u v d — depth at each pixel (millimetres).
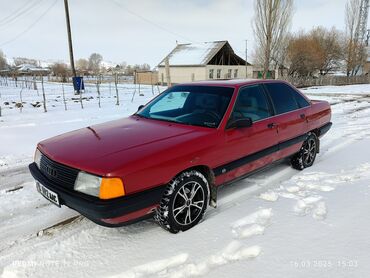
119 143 3061
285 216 3301
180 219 3031
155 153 2828
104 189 2559
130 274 2475
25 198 3957
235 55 41781
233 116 3592
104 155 2812
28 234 3105
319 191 3945
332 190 3955
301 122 4645
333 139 6859
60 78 48250
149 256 2686
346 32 41562
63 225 3270
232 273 2449
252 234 2971
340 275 2379
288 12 26328
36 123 8898
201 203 3184
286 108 4488
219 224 3168
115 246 2850
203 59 38969
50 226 3256
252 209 3484
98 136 3320
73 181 2754
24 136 7387
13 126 8492
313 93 19812
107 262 2631
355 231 2965
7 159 5672
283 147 4320
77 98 17016
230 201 3703
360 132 7543
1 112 11312
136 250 2777
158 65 42781
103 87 29547
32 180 4641
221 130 3410
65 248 2850
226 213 3400
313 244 2783
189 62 39688
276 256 2631
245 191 3990
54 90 24922
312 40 39344
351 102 14219
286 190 4008
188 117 3736
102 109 11984
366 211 3340
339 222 3135
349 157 5441
